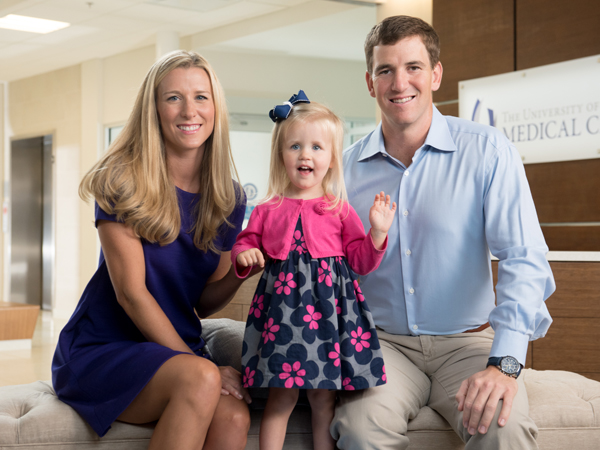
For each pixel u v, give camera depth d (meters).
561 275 2.99
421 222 2.06
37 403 1.95
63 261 8.85
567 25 4.02
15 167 9.28
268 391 1.98
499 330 1.76
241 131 7.30
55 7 6.38
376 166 2.21
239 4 6.46
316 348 1.76
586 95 3.91
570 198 4.00
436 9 4.72
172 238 1.92
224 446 1.72
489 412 1.62
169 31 7.20
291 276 1.82
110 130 8.44
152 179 1.89
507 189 1.97
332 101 7.83
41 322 8.05
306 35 6.89
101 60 8.36
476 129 2.09
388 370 1.94
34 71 8.98
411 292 2.07
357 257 1.86
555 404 2.02
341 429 1.81
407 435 1.95
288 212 1.90
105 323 1.97
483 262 2.05
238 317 3.33
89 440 1.82
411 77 2.04
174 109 1.91
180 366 1.67
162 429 1.63
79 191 1.93
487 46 4.43
